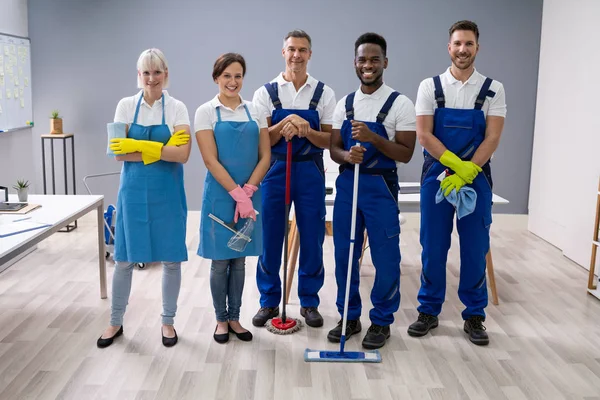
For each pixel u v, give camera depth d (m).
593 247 4.17
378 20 5.80
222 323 3.42
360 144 3.15
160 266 4.63
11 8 5.47
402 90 5.90
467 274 3.45
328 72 5.86
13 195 4.02
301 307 3.72
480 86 3.29
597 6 4.62
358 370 3.11
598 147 4.59
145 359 3.19
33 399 2.79
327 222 5.73
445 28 5.81
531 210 5.87
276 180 3.53
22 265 4.63
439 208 3.39
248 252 3.35
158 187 3.22
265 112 3.53
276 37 5.80
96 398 2.81
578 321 3.76
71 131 5.95
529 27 5.81
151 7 5.77
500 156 6.00
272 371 3.08
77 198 3.94
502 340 3.47
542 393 2.90
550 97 5.47
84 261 4.74
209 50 5.82
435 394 2.88
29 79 5.76
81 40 5.81
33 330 3.52
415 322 3.55
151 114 3.22
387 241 3.26
